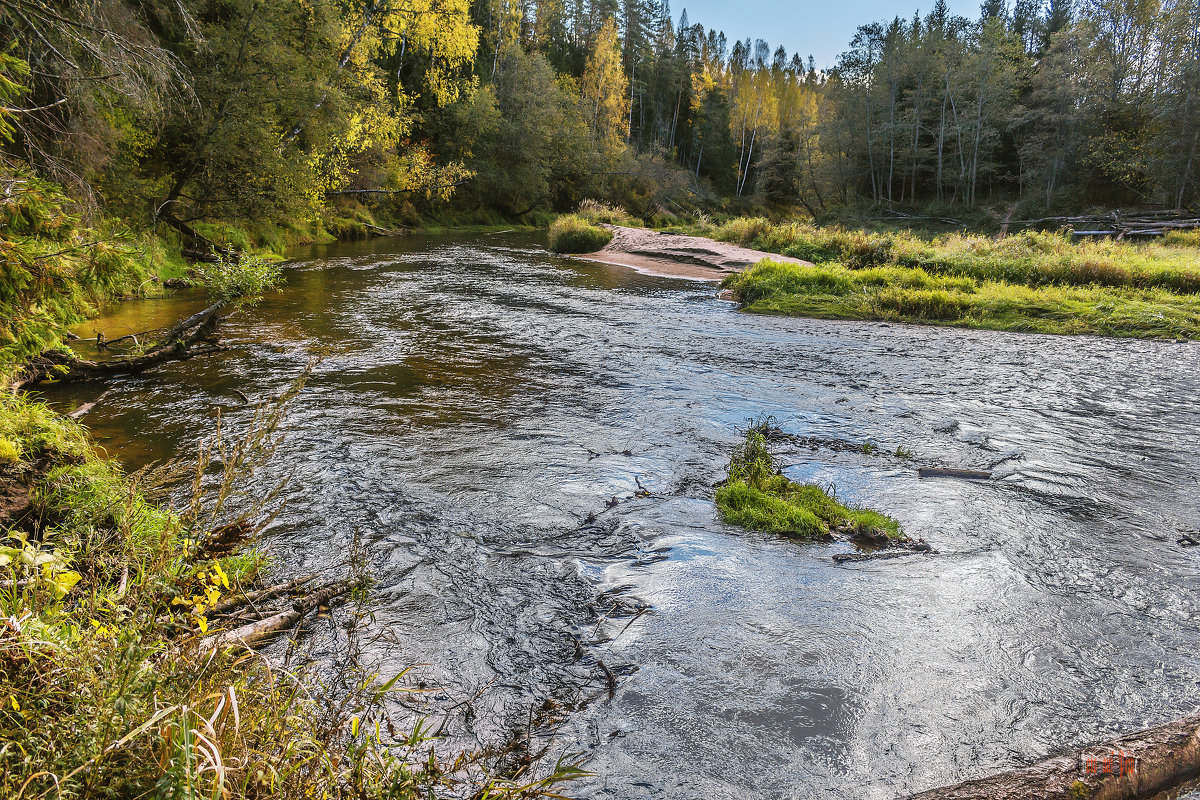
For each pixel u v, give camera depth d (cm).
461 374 930
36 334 453
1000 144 5481
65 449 511
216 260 1700
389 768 221
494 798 237
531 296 1664
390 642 358
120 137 1416
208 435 661
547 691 327
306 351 1024
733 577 433
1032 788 266
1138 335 1350
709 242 2752
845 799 266
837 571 444
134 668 191
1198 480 616
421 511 517
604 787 268
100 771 158
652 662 350
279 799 173
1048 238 2314
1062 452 683
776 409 812
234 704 167
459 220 4575
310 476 573
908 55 5541
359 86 2681
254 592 379
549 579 429
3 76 495
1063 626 387
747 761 285
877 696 326
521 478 585
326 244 2744
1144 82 4553
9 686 173
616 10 7881
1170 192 3978
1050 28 6638
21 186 438
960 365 1071
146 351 945
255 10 1802
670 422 750
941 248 2333
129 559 315
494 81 5156
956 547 482
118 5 1300
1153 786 276
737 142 9156
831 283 1727
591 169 6084
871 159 5803
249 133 1788
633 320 1393
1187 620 397
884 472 625
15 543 384
